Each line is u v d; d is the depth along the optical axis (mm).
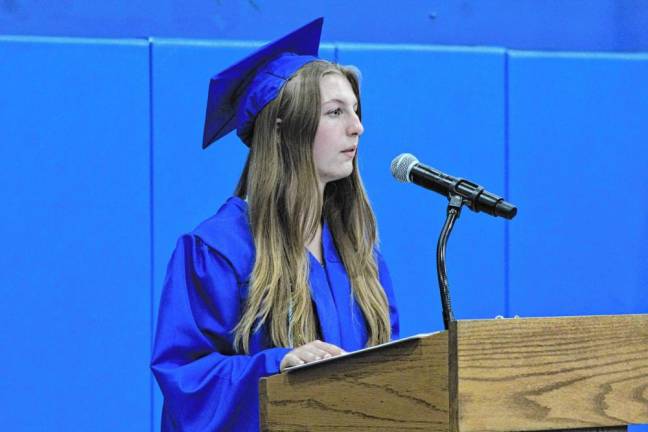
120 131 12867
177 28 13453
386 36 14242
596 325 5352
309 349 7008
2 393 12453
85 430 12625
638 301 14609
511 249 14219
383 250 13672
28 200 12594
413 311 13719
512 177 14234
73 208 12703
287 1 13844
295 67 8281
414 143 13828
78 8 13148
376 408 5633
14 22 12969
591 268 14484
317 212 8172
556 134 14406
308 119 8086
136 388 12781
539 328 5266
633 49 15000
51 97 12703
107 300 12750
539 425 5215
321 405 5938
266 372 7105
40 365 12555
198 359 7750
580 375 5309
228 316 7918
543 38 14805
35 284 12578
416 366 5430
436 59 13977
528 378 5223
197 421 7422
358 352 5742
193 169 13055
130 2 13305
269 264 7957
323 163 8164
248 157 8523
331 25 14062
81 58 12812
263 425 6242
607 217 14539
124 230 12836
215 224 8188
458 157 13969
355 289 8367
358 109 8547
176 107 13039
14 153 12578
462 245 14047
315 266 8258
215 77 8477
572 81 14500
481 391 5152
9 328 12492
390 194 13719
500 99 14188
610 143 14570
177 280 7973
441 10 14453
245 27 13688
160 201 12953
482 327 5184
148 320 12859
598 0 14953
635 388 5379
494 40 14633
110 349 12734
